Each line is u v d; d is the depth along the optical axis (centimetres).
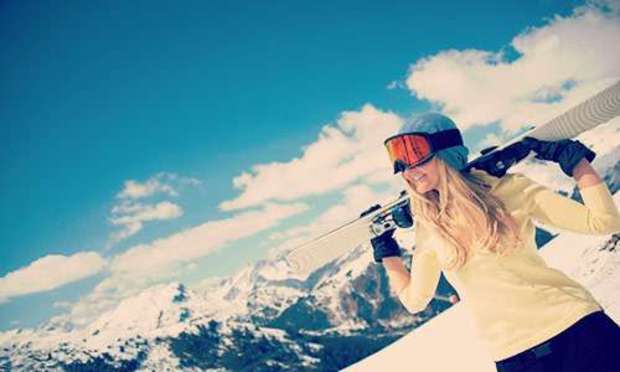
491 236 213
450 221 220
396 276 249
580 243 2020
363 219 253
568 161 213
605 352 201
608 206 208
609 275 889
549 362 208
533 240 223
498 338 219
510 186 221
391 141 228
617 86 208
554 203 214
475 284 222
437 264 237
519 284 214
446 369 942
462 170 224
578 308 208
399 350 1753
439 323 1748
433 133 222
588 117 216
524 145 219
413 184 229
